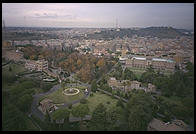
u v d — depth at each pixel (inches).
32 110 6914.4
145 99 6520.7
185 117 6456.7
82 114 6151.6
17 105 6545.3
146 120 5639.8
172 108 6870.1
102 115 5723.4
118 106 7101.4
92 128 5482.3
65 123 5497.1
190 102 7140.8
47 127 5378.9
